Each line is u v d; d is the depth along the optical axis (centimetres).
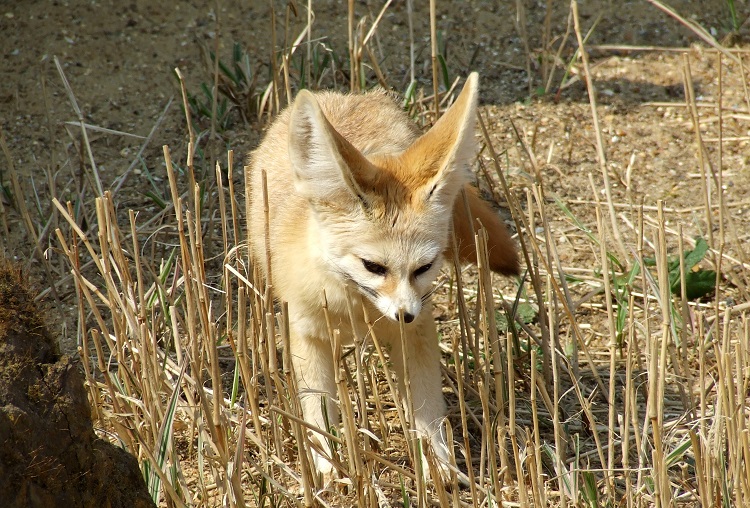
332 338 598
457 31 1323
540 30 1337
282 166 767
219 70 1175
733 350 802
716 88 1232
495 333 650
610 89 1238
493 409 763
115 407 656
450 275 884
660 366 597
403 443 734
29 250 947
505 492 661
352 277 660
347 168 624
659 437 582
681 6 1385
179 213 618
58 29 1261
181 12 1309
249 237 780
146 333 626
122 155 1088
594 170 1104
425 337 700
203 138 1106
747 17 1363
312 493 610
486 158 1113
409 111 1080
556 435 626
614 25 1351
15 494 479
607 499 639
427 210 653
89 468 526
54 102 1149
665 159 1117
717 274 771
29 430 491
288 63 1000
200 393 584
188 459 711
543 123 1173
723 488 601
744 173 1088
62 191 1028
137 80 1195
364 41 977
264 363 612
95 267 933
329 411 714
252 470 683
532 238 711
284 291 709
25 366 513
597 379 741
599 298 919
